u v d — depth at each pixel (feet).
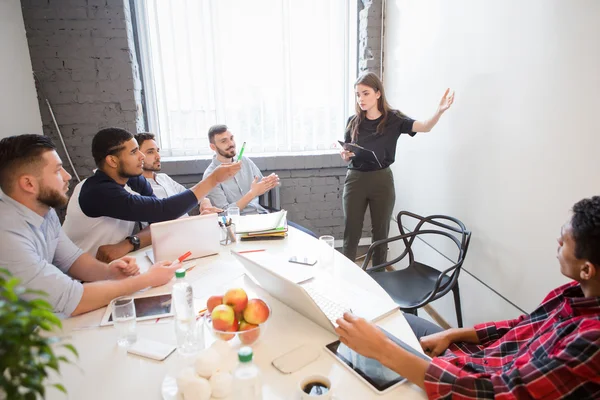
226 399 2.71
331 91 11.05
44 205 4.45
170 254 5.23
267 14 10.17
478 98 6.61
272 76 10.55
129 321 3.54
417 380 2.88
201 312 3.92
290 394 2.81
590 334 2.61
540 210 5.39
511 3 5.71
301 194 11.16
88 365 3.18
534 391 2.64
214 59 10.10
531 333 3.65
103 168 6.00
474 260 7.01
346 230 9.12
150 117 10.25
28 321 1.61
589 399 2.55
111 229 6.24
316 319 3.66
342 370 3.10
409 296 6.31
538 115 5.32
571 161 4.83
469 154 6.96
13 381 1.54
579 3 4.59
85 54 9.03
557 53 4.96
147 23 9.72
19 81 8.32
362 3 10.75
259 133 10.84
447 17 7.41
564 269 3.11
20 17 8.54
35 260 4.01
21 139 4.21
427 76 8.29
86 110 9.30
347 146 8.44
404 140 9.60
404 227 9.91
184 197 6.10
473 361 3.72
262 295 4.33
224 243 5.89
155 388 2.91
